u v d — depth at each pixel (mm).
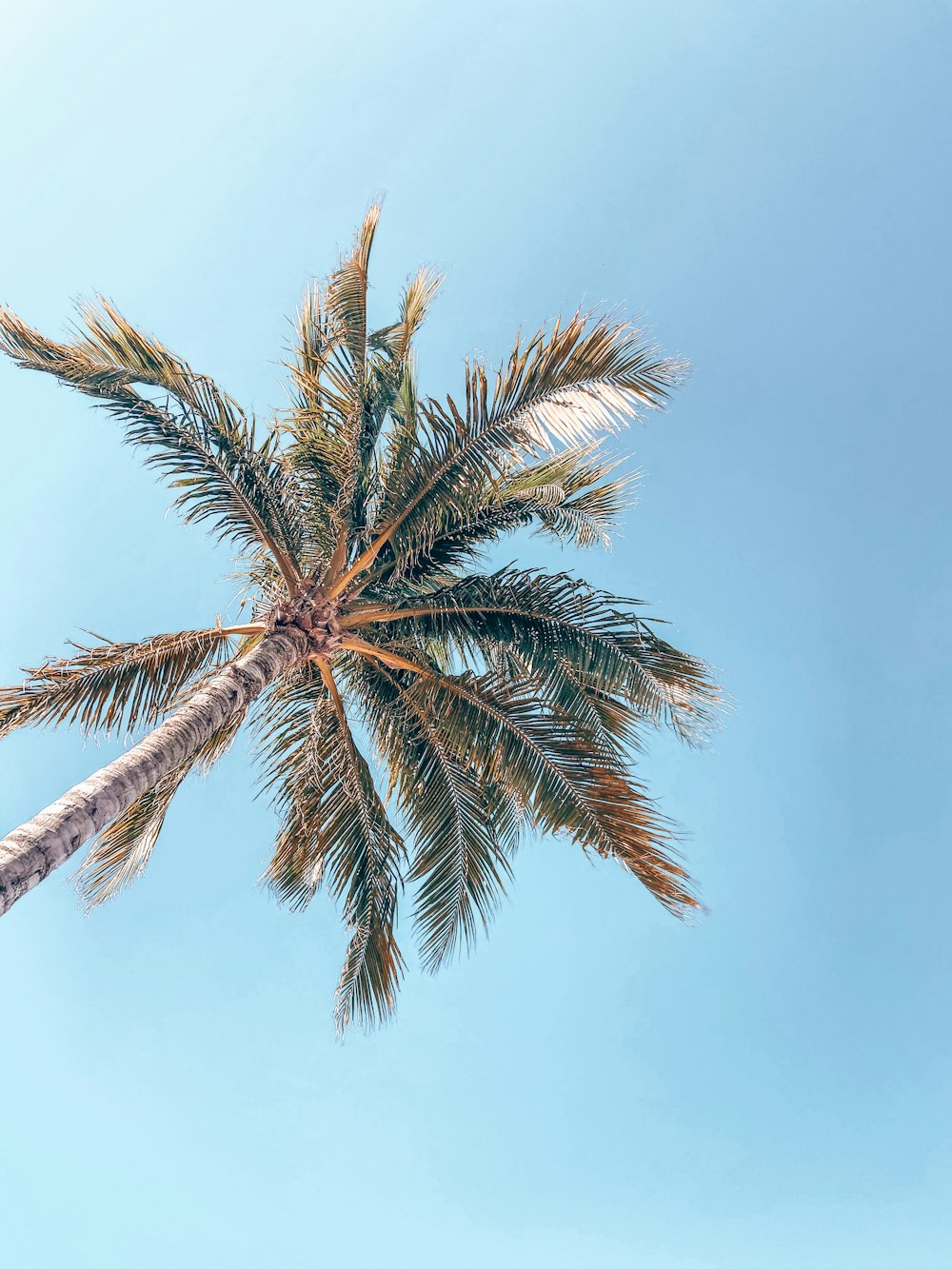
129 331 8242
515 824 9703
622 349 7918
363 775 10086
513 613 8805
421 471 8930
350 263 9531
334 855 9477
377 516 9906
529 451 8281
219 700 7648
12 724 7234
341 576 9734
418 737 9789
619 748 8617
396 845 9891
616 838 7871
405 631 9859
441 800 9562
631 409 7805
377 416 10031
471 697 8922
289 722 9883
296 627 9078
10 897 5203
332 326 9656
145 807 9219
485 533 9555
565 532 9883
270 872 9656
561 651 8258
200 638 8570
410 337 9742
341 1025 9102
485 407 8398
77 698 7547
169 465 8734
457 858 9352
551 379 8094
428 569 9812
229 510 9266
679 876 7543
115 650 7883
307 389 9875
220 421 8797
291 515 9664
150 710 7949
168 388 8422
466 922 9102
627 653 8000
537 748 8492
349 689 10422
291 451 10055
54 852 5641
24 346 7859
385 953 9469
